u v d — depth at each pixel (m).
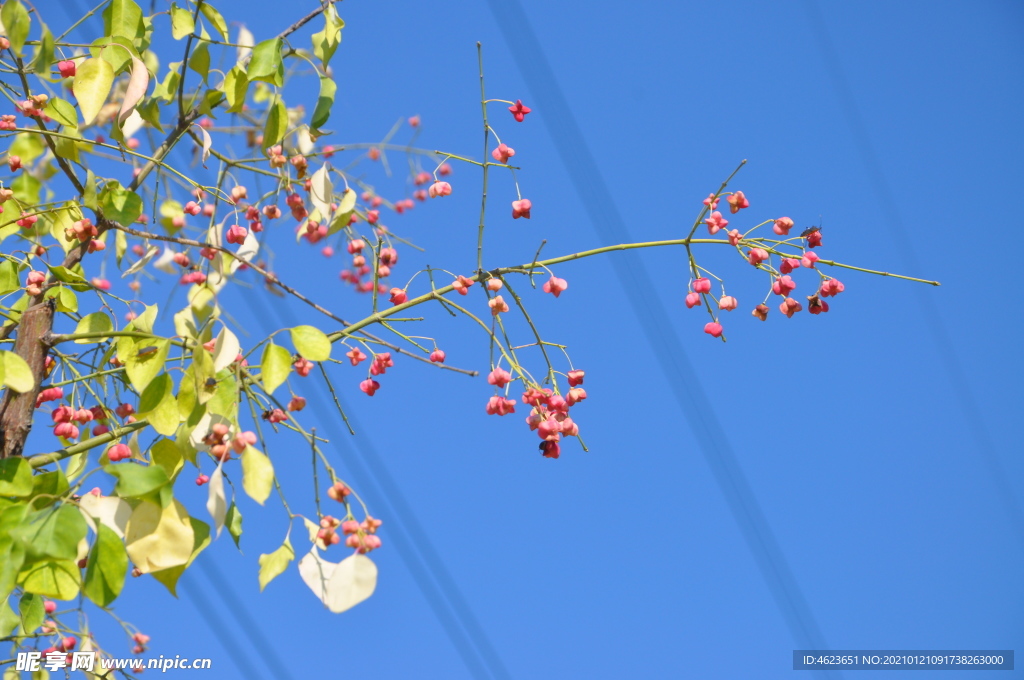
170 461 1.79
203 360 1.78
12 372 1.78
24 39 1.85
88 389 1.87
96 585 1.72
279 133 1.89
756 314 1.90
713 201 1.89
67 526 1.71
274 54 1.88
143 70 1.86
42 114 1.89
